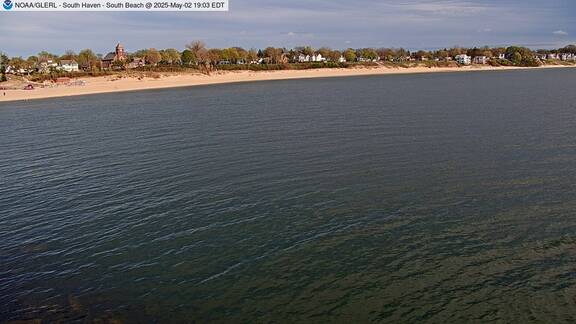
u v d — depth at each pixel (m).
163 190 35.53
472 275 21.84
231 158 44.38
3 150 53.78
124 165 43.75
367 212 29.69
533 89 109.94
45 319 19.77
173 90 142.88
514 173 36.62
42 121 77.88
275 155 44.81
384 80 167.25
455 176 36.38
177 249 25.52
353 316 19.17
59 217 30.98
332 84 148.88
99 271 23.59
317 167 40.06
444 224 27.55
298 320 19.05
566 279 21.23
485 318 18.80
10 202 34.44
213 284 21.92
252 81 185.00
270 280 22.05
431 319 18.83
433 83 141.38
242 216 29.67
